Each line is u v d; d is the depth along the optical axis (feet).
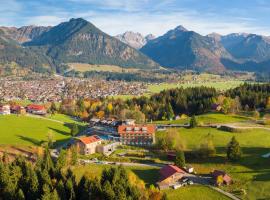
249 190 468.34
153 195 424.46
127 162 598.75
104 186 391.86
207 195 459.73
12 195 395.75
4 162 515.09
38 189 407.64
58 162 536.83
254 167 537.24
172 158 612.29
